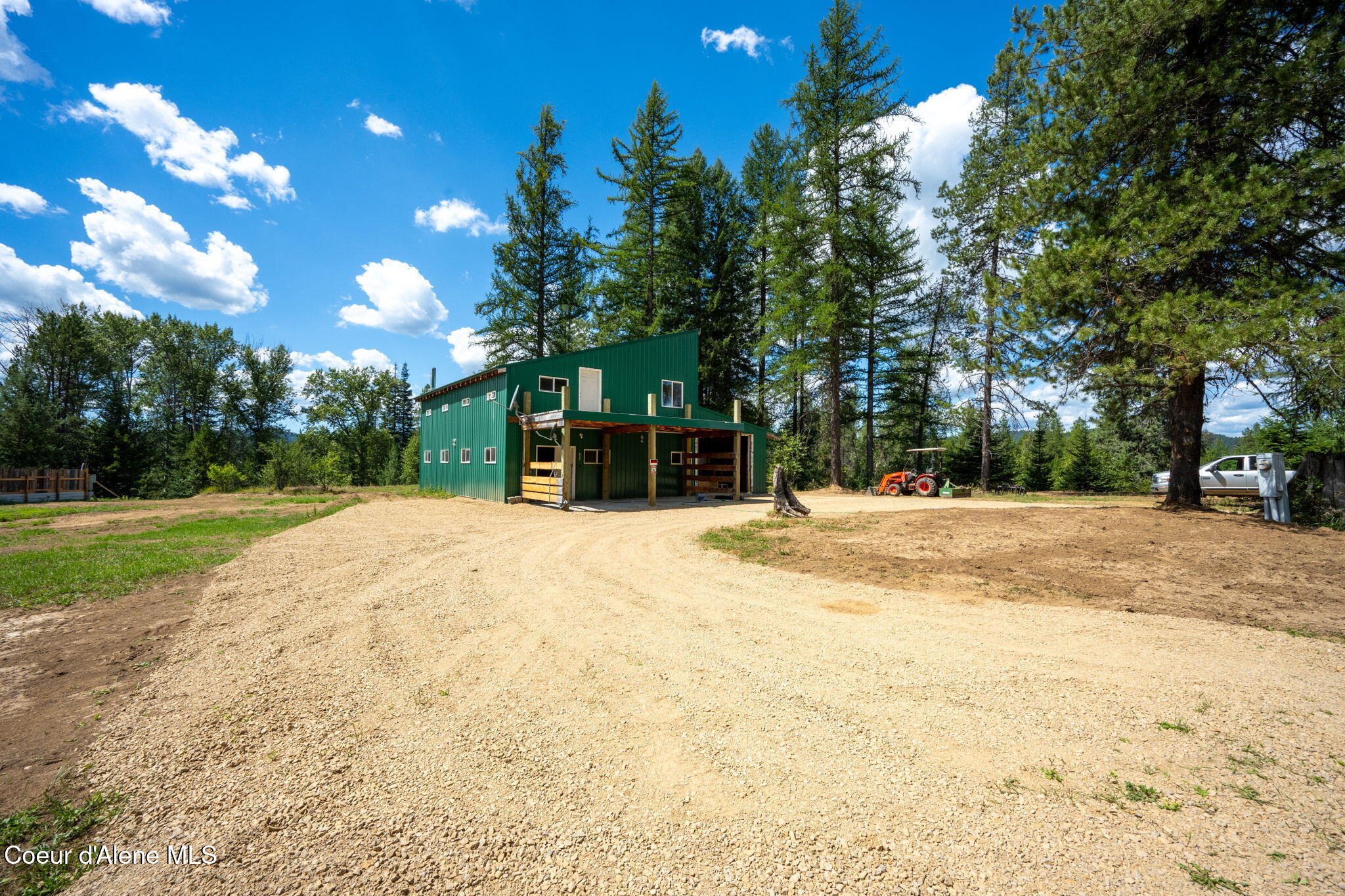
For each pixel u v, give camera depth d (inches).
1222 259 397.4
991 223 493.7
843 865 85.7
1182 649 176.2
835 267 840.9
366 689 151.9
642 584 267.3
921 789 105.4
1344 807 97.9
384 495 834.8
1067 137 421.4
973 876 83.0
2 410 1165.7
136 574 271.3
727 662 169.3
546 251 1120.8
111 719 134.0
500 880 83.7
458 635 195.8
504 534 427.5
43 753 119.0
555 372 721.0
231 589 254.2
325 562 315.0
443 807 101.1
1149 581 257.4
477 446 761.6
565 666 167.8
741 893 80.4
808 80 868.6
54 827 95.4
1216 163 376.8
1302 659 166.7
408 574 289.1
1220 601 227.0
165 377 1673.2
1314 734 124.0
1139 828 93.6
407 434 2401.6
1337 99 349.4
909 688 150.1
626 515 559.5
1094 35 408.8
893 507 580.4
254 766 114.3
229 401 1800.0
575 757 117.8
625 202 1123.9
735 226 1218.0
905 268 1020.5
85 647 182.7
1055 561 297.7
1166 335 357.4
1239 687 148.2
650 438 663.8
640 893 80.6
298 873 85.0
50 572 277.1
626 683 155.3
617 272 1127.0
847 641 187.2
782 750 120.0
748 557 329.1
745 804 101.3
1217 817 96.0
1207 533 342.3
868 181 842.8
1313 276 380.5
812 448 1261.1
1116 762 113.8
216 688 152.0
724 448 828.6
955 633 193.6
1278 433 799.1
